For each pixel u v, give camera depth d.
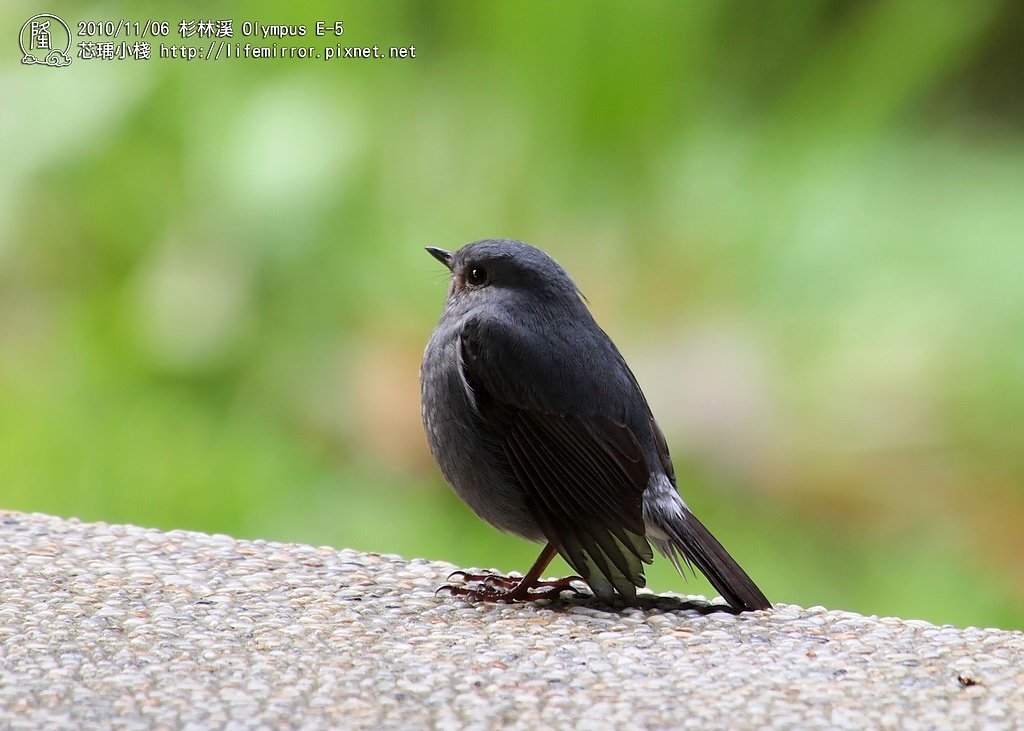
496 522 8.41
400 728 5.74
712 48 14.62
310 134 13.70
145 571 8.01
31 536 8.64
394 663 6.54
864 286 13.41
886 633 7.14
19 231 13.81
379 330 12.98
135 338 13.08
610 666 6.54
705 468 12.38
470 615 7.47
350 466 12.43
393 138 13.84
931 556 11.80
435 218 13.64
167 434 12.38
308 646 6.78
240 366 12.98
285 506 11.90
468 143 13.87
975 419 12.47
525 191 13.73
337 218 13.46
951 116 17.73
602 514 7.95
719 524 12.02
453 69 14.21
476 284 8.56
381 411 12.48
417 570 8.38
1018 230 13.87
